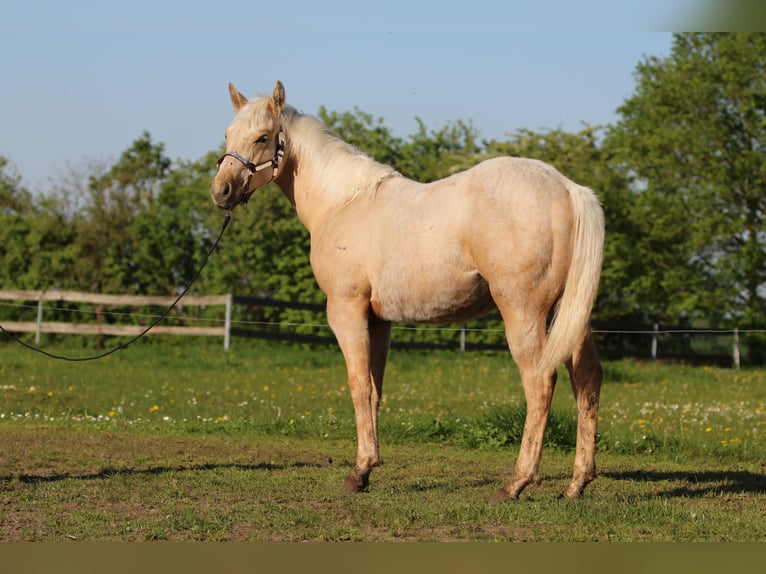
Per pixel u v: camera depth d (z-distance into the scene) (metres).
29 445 9.35
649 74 30.64
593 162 30.72
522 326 6.28
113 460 8.57
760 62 28.22
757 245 27.33
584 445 6.67
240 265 28.30
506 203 6.29
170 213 29.75
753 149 28.58
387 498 6.80
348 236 7.07
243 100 7.97
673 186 29.27
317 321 27.45
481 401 14.43
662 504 6.43
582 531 5.71
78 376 16.78
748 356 28.31
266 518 6.04
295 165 7.68
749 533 5.70
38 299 25.03
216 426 10.88
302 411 12.73
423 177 31.67
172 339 27.47
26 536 5.55
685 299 27.67
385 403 13.93
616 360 27.23
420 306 6.77
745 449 9.64
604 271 27.83
